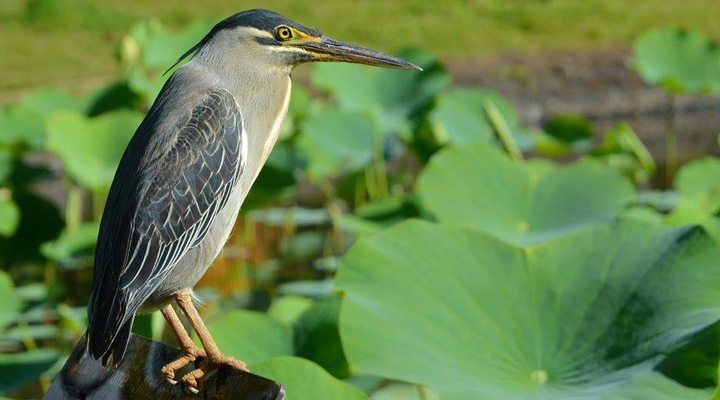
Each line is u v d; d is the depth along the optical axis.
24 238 14.43
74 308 13.75
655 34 18.55
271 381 5.39
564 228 10.91
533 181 11.30
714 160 14.80
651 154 20.59
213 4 27.19
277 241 16.03
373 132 15.81
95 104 16.25
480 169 11.20
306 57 7.26
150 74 19.16
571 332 7.21
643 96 23.22
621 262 7.44
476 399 6.62
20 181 14.59
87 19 25.28
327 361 8.33
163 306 6.50
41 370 10.05
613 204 11.12
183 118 6.61
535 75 23.27
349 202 16.33
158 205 6.31
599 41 25.56
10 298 11.37
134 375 5.80
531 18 26.64
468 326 7.26
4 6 26.36
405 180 17.95
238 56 7.06
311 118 15.73
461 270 7.54
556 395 6.75
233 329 8.46
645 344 6.89
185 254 6.49
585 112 22.98
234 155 6.66
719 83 18.30
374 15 26.95
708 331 6.59
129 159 6.51
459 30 26.09
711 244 7.32
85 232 13.87
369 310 7.19
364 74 16.62
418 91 16.45
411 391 9.88
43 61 23.12
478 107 16.27
